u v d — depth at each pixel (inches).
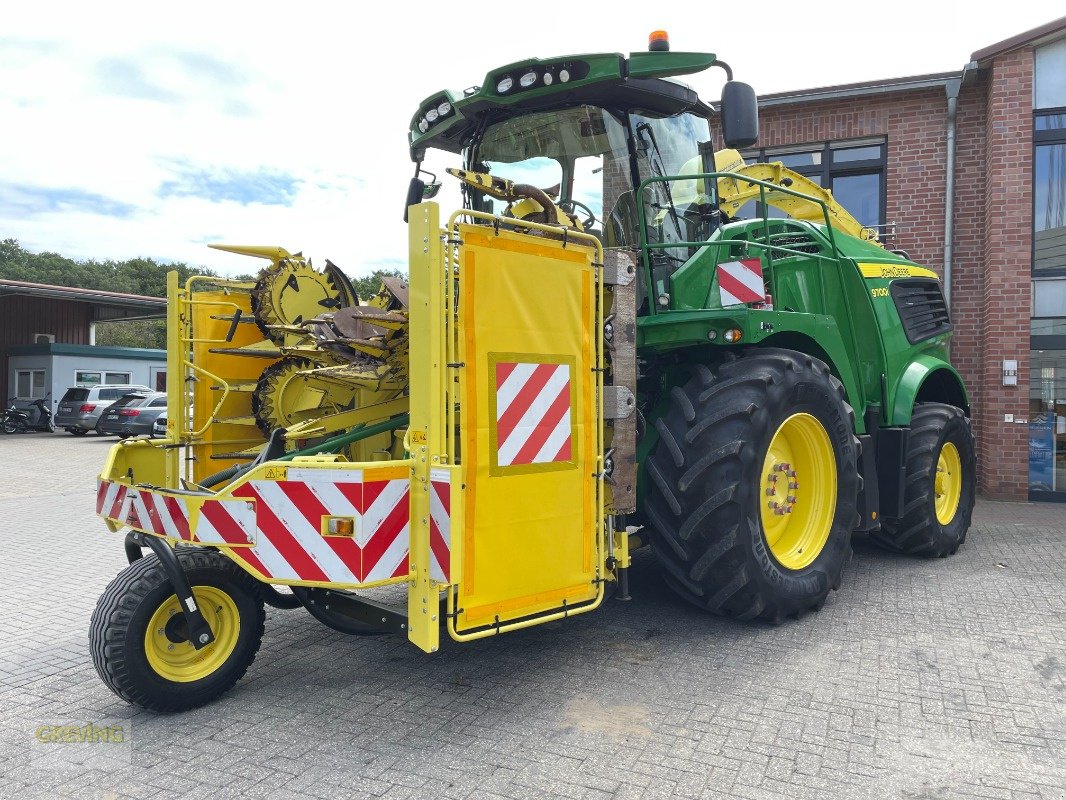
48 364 956.0
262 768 113.2
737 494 158.6
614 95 173.8
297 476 122.9
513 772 112.0
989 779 110.4
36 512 350.3
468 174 148.3
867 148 396.8
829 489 186.7
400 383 164.6
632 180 179.2
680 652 160.7
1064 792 107.0
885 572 230.2
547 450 134.7
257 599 139.9
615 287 149.9
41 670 153.3
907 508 235.9
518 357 130.4
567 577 138.3
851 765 114.2
